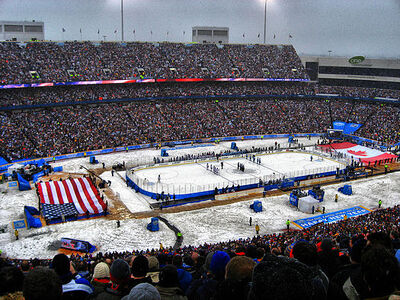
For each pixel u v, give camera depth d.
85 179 62.31
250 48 126.44
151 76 104.25
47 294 4.56
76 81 94.00
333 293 5.74
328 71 131.62
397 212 43.94
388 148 91.06
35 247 40.59
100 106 97.19
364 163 81.19
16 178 64.62
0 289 5.26
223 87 114.38
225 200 59.03
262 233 46.00
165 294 6.79
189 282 8.94
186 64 112.50
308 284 4.08
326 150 91.25
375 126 104.06
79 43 104.62
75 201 54.62
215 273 7.51
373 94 114.62
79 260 31.55
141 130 93.75
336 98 119.62
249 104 114.12
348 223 40.56
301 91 120.69
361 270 5.07
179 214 52.50
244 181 66.12
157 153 86.12
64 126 86.25
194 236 44.94
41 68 92.19
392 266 4.83
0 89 86.44
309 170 72.56
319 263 10.12
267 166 76.88
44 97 89.44
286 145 95.81
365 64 123.19
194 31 129.00
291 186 65.94
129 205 55.56
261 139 103.19
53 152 78.19
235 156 85.00
